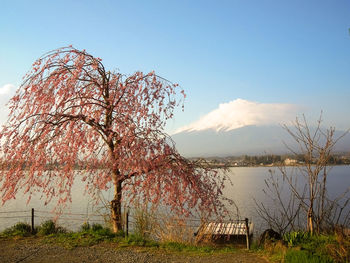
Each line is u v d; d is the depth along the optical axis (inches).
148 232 341.1
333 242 259.3
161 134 332.2
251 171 5226.4
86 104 327.0
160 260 257.9
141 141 311.9
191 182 334.6
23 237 324.5
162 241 323.6
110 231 349.1
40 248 287.4
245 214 761.0
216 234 366.0
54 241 309.3
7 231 342.0
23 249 284.5
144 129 327.6
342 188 1405.0
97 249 285.9
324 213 319.0
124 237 324.8
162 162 321.1
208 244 335.6
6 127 297.7
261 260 255.3
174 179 319.0
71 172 310.0
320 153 312.7
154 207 318.0
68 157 302.8
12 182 291.4
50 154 301.7
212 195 346.0
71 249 284.8
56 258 260.1
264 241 315.6
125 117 321.1
